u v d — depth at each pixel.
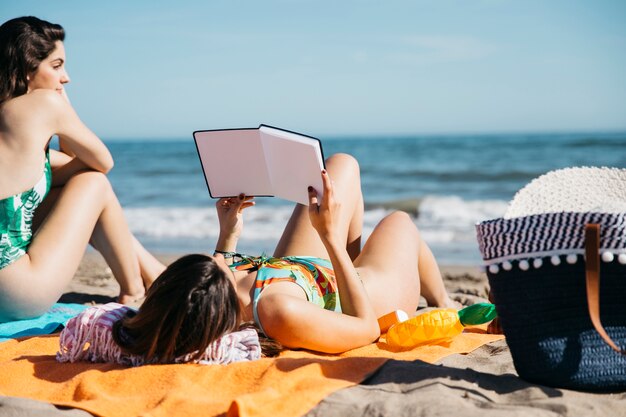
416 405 2.11
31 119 3.26
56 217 3.43
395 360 2.54
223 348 2.57
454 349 3.01
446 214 13.98
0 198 3.17
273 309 2.74
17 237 3.30
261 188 3.11
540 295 2.24
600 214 2.15
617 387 2.22
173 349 2.48
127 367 2.55
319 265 3.13
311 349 2.82
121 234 3.79
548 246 2.21
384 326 3.18
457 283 5.88
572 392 2.24
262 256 3.14
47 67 3.45
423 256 3.83
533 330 2.26
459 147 36.44
